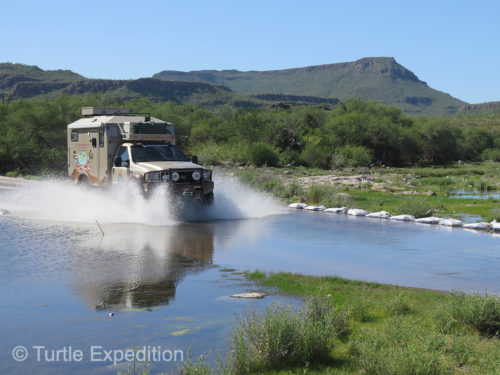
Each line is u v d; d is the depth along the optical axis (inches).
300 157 1845.5
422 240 441.1
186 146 2087.8
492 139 3159.5
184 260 346.6
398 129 2415.1
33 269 315.9
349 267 334.3
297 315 204.4
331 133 2277.3
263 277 300.2
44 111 1552.7
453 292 249.0
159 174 528.4
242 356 178.1
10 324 219.5
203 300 254.4
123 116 606.2
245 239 432.5
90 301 252.2
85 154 637.3
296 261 350.6
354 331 214.1
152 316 230.1
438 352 183.5
